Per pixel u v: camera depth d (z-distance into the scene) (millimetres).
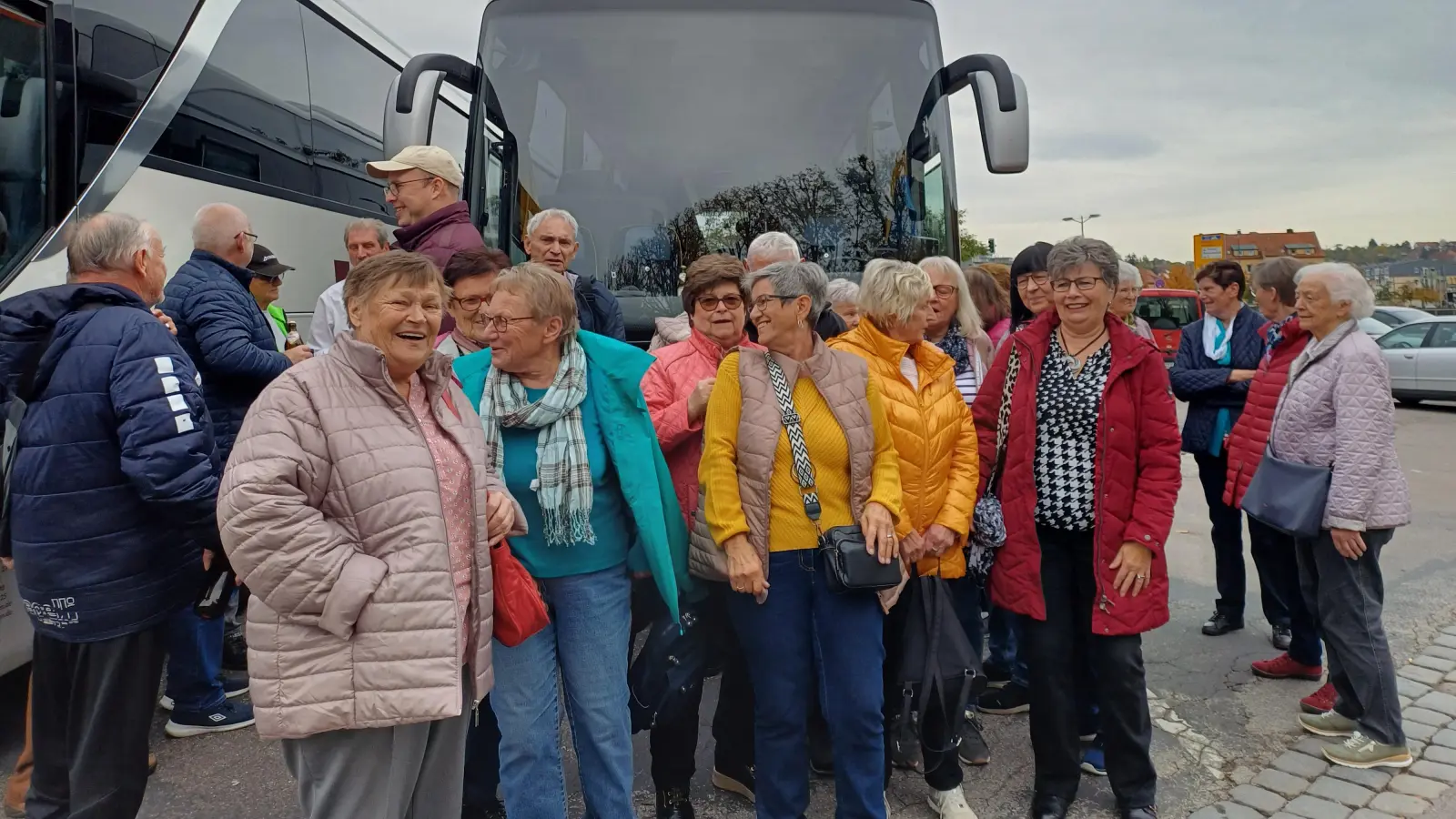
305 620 2021
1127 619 3057
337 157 6500
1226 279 5016
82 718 2779
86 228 2863
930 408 3125
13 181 3977
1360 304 3625
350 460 2084
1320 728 3877
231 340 3814
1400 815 3250
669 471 3051
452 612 2125
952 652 3025
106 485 2707
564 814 2664
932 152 4738
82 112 4266
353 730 2078
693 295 3225
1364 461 3498
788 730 2805
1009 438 3236
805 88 4660
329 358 2158
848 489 2805
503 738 2604
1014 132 4305
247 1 5422
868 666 2764
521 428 2656
